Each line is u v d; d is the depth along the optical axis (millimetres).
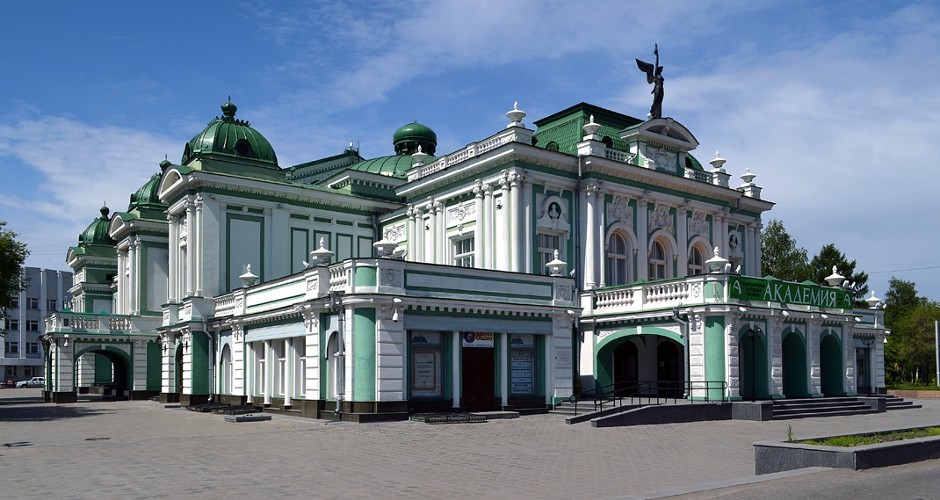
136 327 44625
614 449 18516
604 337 32406
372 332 25344
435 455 17297
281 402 30031
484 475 14398
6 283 42844
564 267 30797
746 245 42094
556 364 29609
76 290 59812
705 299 28812
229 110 40781
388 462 16156
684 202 38094
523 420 26125
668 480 13859
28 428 25766
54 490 13117
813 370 32250
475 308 27406
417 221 38594
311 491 12711
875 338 43125
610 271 35219
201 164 37562
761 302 30078
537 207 33562
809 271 60000
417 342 26625
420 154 40719
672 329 29891
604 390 32438
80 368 52188
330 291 26641
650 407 25391
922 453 14734
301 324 28297
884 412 32688
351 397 25328
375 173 43906
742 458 16984
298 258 39719
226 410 30234
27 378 94062
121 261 49844
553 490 12789
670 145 38156
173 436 22016
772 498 11156
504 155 32781
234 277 37375
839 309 34469
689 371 29125
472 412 27047
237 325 33125
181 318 37562
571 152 37031
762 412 26688
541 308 29141
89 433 23578
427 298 26234
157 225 46250
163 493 12688
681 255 37844
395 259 25844
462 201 36031
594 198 34375
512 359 28844
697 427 24500
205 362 36156
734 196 40438
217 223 37156
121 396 46281
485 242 33875
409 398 26188
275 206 38969
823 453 13680
